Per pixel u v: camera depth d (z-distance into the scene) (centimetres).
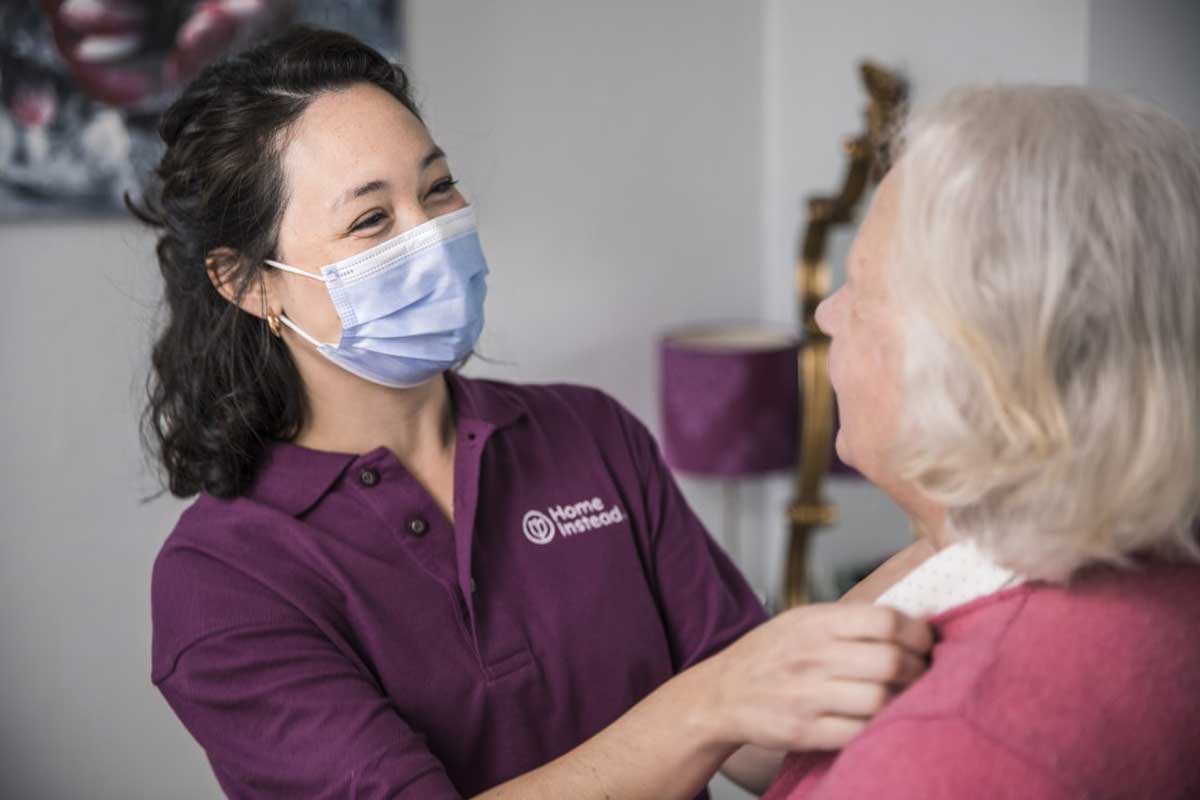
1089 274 71
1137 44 207
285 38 121
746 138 310
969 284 73
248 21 252
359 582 117
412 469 129
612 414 143
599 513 133
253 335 125
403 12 264
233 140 117
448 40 273
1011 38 225
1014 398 72
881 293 81
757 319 321
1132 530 73
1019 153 73
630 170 297
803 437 272
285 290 121
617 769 95
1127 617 74
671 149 301
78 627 262
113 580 263
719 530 323
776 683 85
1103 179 71
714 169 307
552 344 297
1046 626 74
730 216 312
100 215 250
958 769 69
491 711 120
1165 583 76
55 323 251
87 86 245
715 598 139
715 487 321
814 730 82
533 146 286
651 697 99
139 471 259
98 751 268
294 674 111
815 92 291
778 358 276
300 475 121
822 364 269
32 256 248
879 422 83
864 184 250
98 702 266
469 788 119
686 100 301
